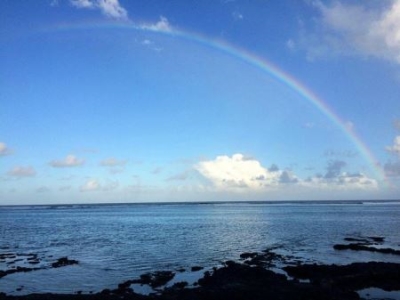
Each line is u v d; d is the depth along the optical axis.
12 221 162.38
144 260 58.38
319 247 68.81
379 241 76.69
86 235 98.75
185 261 56.88
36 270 51.66
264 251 64.44
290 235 89.81
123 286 40.59
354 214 186.75
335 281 38.75
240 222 137.62
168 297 33.12
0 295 34.69
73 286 42.59
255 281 37.78
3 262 58.56
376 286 38.03
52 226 131.12
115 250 69.75
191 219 165.62
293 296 32.62
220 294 33.00
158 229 113.75
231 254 62.50
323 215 180.25
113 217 195.38
